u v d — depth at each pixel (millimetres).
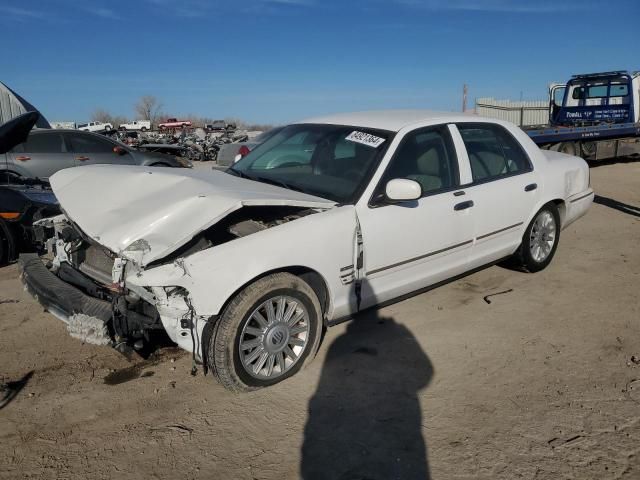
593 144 15641
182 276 3105
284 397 3422
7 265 6141
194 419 3195
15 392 3471
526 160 5234
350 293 3828
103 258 3814
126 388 3531
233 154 12789
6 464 2805
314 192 4055
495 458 2844
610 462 2801
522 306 4840
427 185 4293
